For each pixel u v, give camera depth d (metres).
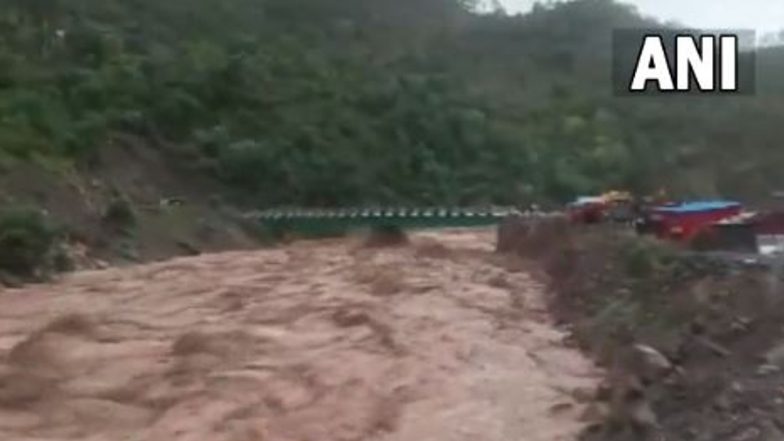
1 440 12.85
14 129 45.28
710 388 11.70
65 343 18.23
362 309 21.14
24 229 30.33
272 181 59.09
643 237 23.88
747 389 11.34
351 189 61.84
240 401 14.19
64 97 54.09
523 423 12.63
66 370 16.16
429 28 109.50
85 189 43.81
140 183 51.31
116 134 53.66
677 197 45.97
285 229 54.59
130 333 19.45
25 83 52.06
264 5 94.69
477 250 36.78
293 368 16.02
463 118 74.25
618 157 70.88
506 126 78.88
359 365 16.14
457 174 70.00
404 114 71.69
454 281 26.19
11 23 59.47
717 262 18.89
